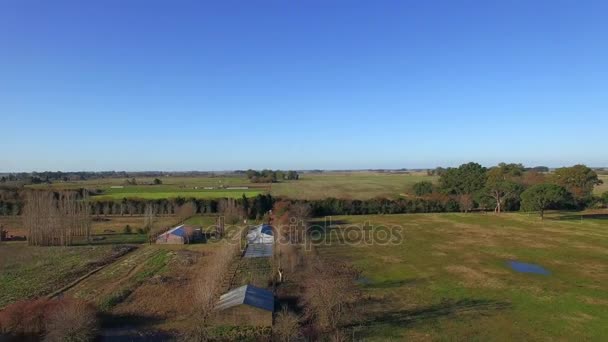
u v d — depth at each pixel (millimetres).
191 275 57125
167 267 61594
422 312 42656
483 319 40719
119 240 84375
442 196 134875
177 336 36906
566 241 78562
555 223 100125
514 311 42781
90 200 124500
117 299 46438
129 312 42812
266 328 38281
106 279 55344
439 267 60500
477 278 54812
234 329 38094
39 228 78625
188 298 46938
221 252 61938
